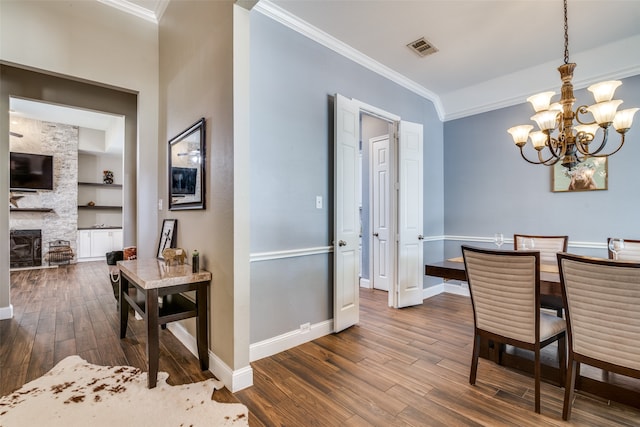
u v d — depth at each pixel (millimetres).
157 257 3205
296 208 2754
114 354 2508
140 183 3244
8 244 3303
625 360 1529
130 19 3203
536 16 2729
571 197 3598
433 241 4520
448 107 4613
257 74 2490
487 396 1953
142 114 3258
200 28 2461
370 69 3543
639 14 2686
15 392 1956
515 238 3131
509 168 4078
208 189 2332
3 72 3336
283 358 2469
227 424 1671
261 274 2496
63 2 2850
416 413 1784
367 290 4758
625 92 3248
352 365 2354
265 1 2521
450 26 2895
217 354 2178
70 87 3871
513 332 1876
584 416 1747
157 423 1673
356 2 2559
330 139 3078
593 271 1566
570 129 2354
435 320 3387
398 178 3865
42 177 6781
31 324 3168
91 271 6172
